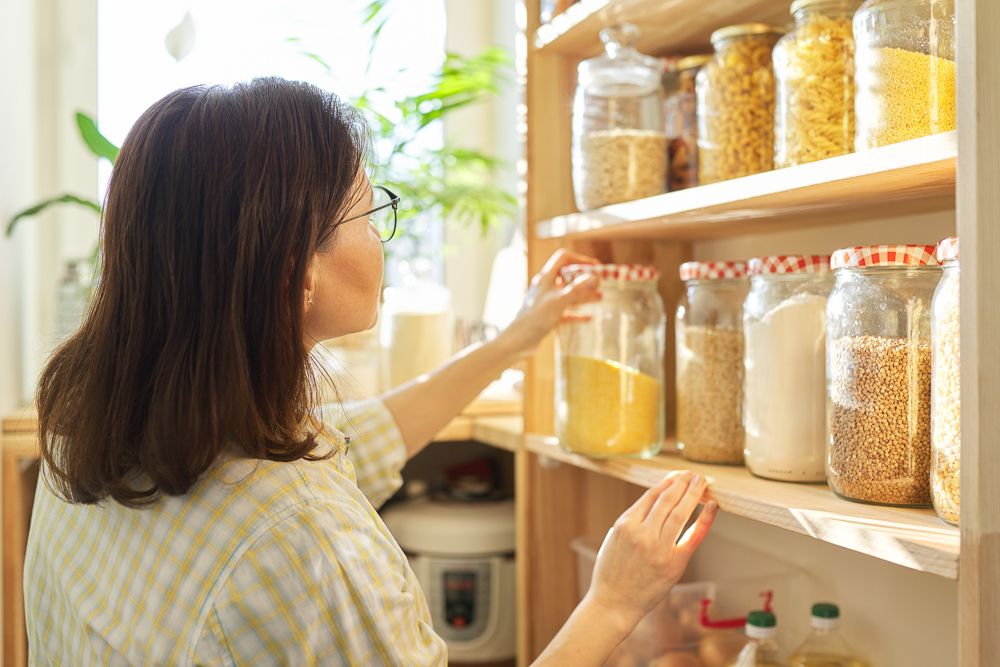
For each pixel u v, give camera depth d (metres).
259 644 0.70
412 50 2.20
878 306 0.83
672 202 1.00
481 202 1.94
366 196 0.87
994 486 0.65
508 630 1.66
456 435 1.54
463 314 2.23
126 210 0.74
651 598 0.87
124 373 0.73
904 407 0.81
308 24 2.12
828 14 0.92
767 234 1.29
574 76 1.32
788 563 1.26
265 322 0.73
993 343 0.65
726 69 1.04
